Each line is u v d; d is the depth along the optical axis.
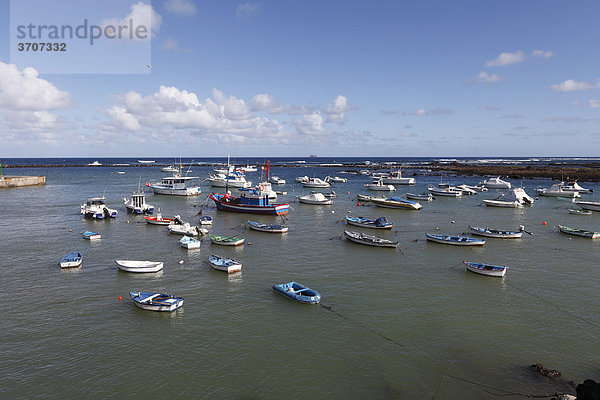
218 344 25.52
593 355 24.48
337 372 22.61
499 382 21.78
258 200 76.75
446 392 20.91
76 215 72.06
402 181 136.62
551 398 20.36
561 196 106.00
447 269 41.38
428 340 26.22
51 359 23.56
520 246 51.44
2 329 27.11
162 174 196.12
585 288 35.88
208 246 50.34
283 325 28.23
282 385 21.36
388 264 42.94
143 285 35.94
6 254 45.53
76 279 37.28
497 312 30.56
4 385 21.02
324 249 49.31
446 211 81.44
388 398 20.39
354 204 91.75
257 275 39.03
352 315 29.92
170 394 20.50
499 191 121.06
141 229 60.31
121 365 23.02
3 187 117.38
